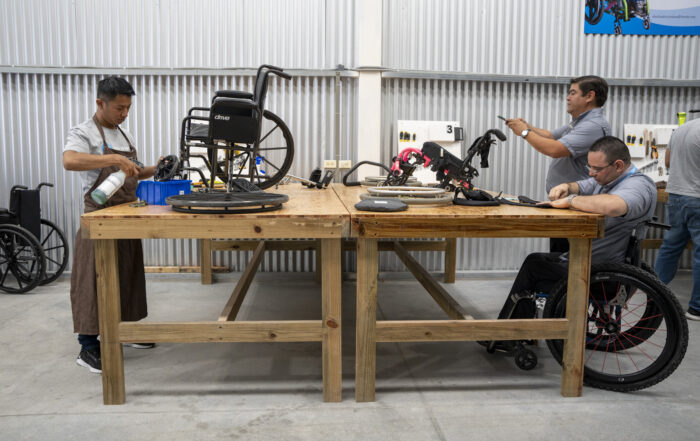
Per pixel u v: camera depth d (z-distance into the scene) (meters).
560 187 2.51
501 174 4.78
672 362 2.14
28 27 4.37
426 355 2.75
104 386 2.13
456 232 2.04
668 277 3.56
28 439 1.87
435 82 4.61
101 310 2.07
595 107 3.10
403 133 4.47
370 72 4.47
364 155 4.56
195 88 4.51
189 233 1.98
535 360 2.42
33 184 4.54
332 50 4.52
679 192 3.38
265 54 4.50
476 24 4.59
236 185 2.64
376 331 2.12
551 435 1.91
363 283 2.09
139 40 4.43
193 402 2.17
